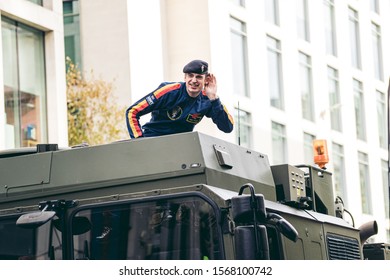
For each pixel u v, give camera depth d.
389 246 14.45
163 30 44.66
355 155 53.62
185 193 9.64
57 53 32.25
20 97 31.05
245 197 9.34
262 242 9.34
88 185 10.23
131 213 9.80
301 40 50.12
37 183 10.45
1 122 29.41
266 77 47.06
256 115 45.94
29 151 10.84
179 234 9.59
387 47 58.06
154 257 9.59
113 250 9.78
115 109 42.41
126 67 42.72
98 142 41.84
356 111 54.66
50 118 31.84
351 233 12.48
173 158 10.07
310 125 50.09
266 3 48.25
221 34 44.69
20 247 10.09
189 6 44.59
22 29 31.34
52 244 9.98
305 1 51.06
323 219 11.76
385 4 58.34
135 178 10.09
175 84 10.88
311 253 11.16
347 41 53.94
